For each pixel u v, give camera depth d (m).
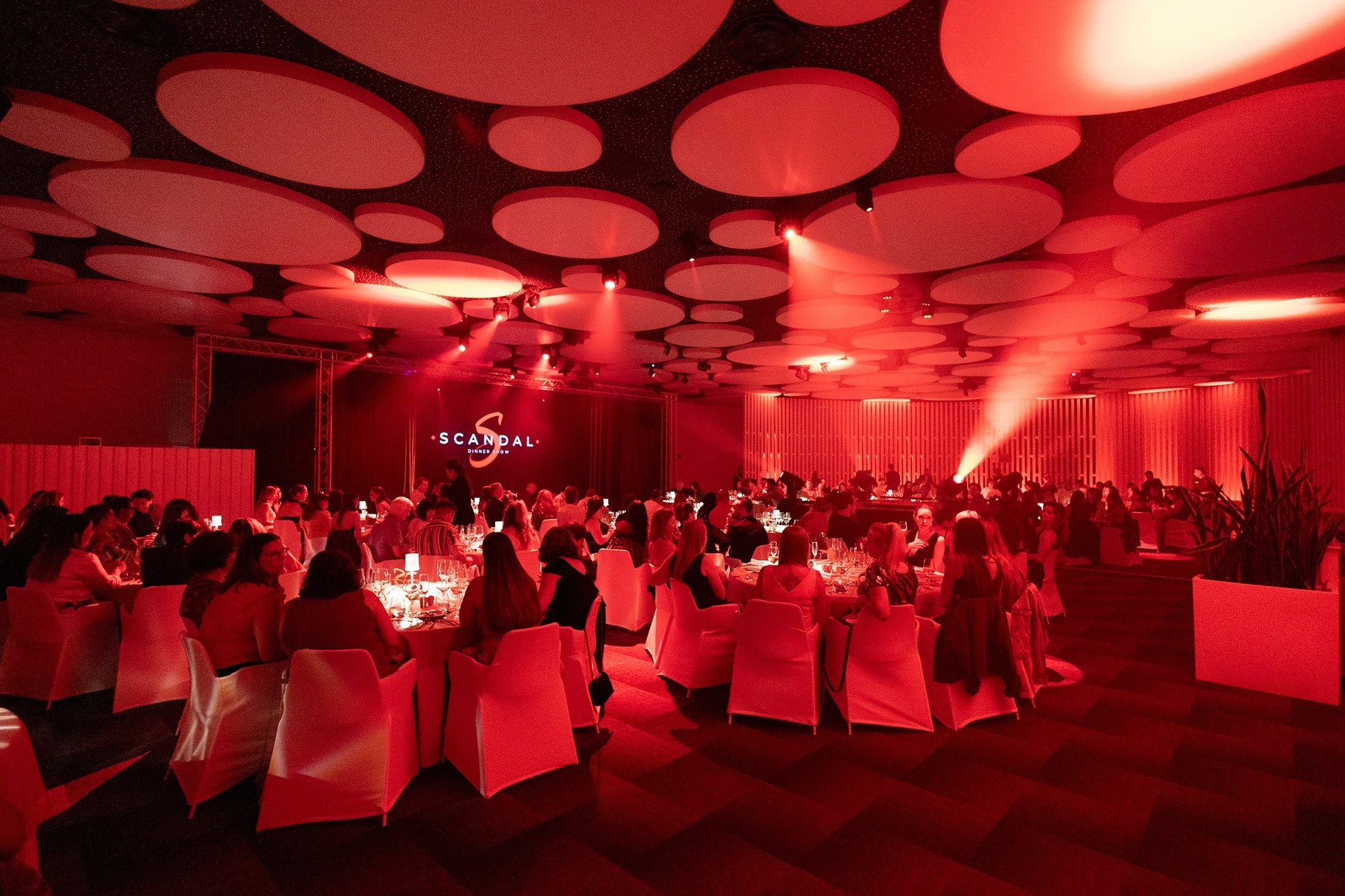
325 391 11.87
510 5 2.40
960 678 4.14
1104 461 16.69
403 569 5.41
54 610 4.38
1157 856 2.87
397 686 3.22
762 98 3.07
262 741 3.41
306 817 3.00
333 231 4.95
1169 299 7.50
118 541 5.76
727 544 7.52
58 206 4.89
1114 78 2.84
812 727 4.12
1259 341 9.63
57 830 2.96
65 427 9.70
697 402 20.28
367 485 12.84
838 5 2.52
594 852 2.86
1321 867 2.79
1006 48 2.64
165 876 2.64
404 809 3.17
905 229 4.77
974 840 2.97
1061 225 4.93
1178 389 15.55
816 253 5.38
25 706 4.35
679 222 5.13
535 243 5.22
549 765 3.54
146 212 4.63
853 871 2.74
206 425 10.39
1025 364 11.77
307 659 2.97
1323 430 9.81
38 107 3.39
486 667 3.33
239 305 7.94
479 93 3.00
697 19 2.49
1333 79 3.11
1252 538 5.13
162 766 3.57
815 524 7.72
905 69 3.07
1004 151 3.56
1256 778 3.57
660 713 4.43
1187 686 5.05
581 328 8.67
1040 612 4.98
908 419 18.80
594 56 2.71
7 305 8.25
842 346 10.10
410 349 11.16
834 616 4.59
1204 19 2.46
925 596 4.64
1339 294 7.02
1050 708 4.58
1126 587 9.09
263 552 3.53
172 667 4.50
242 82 3.02
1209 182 3.91
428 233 5.07
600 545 7.82
